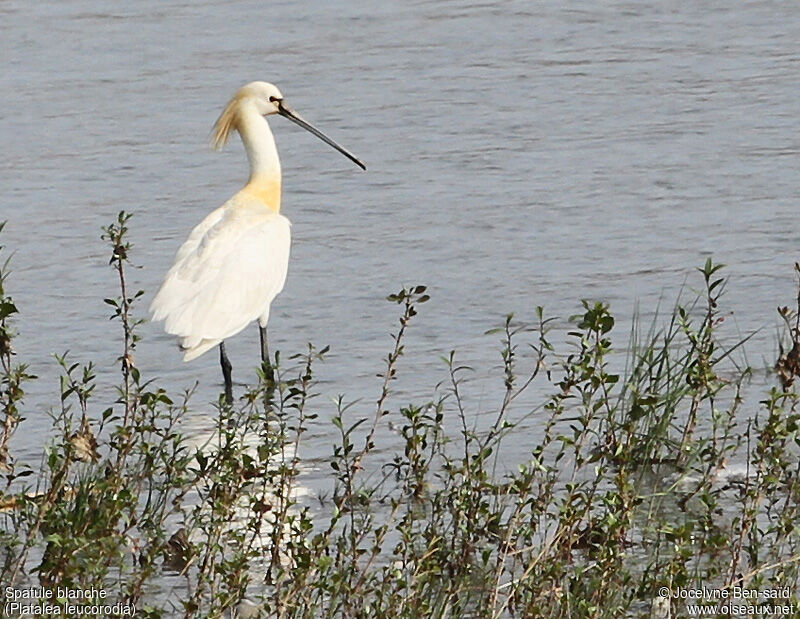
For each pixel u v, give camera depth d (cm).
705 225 2100
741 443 1320
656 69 2867
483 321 1769
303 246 2058
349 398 1527
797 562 1093
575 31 3103
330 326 1777
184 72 2888
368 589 1004
